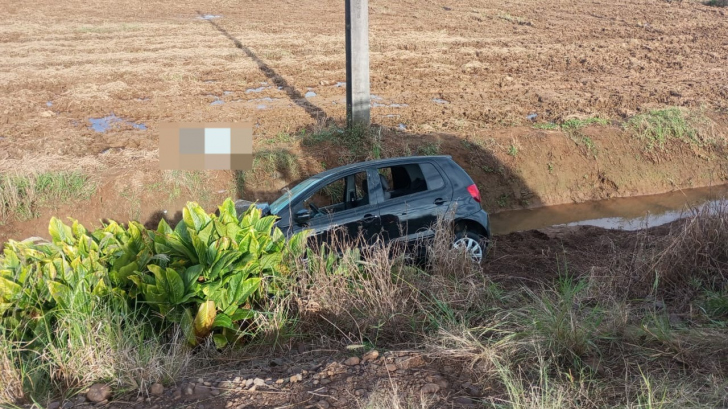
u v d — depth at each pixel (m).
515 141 12.97
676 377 4.27
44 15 31.94
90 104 16.44
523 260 8.45
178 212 11.22
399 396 4.14
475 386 4.28
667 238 7.01
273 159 11.86
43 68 20.58
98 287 5.19
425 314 5.70
